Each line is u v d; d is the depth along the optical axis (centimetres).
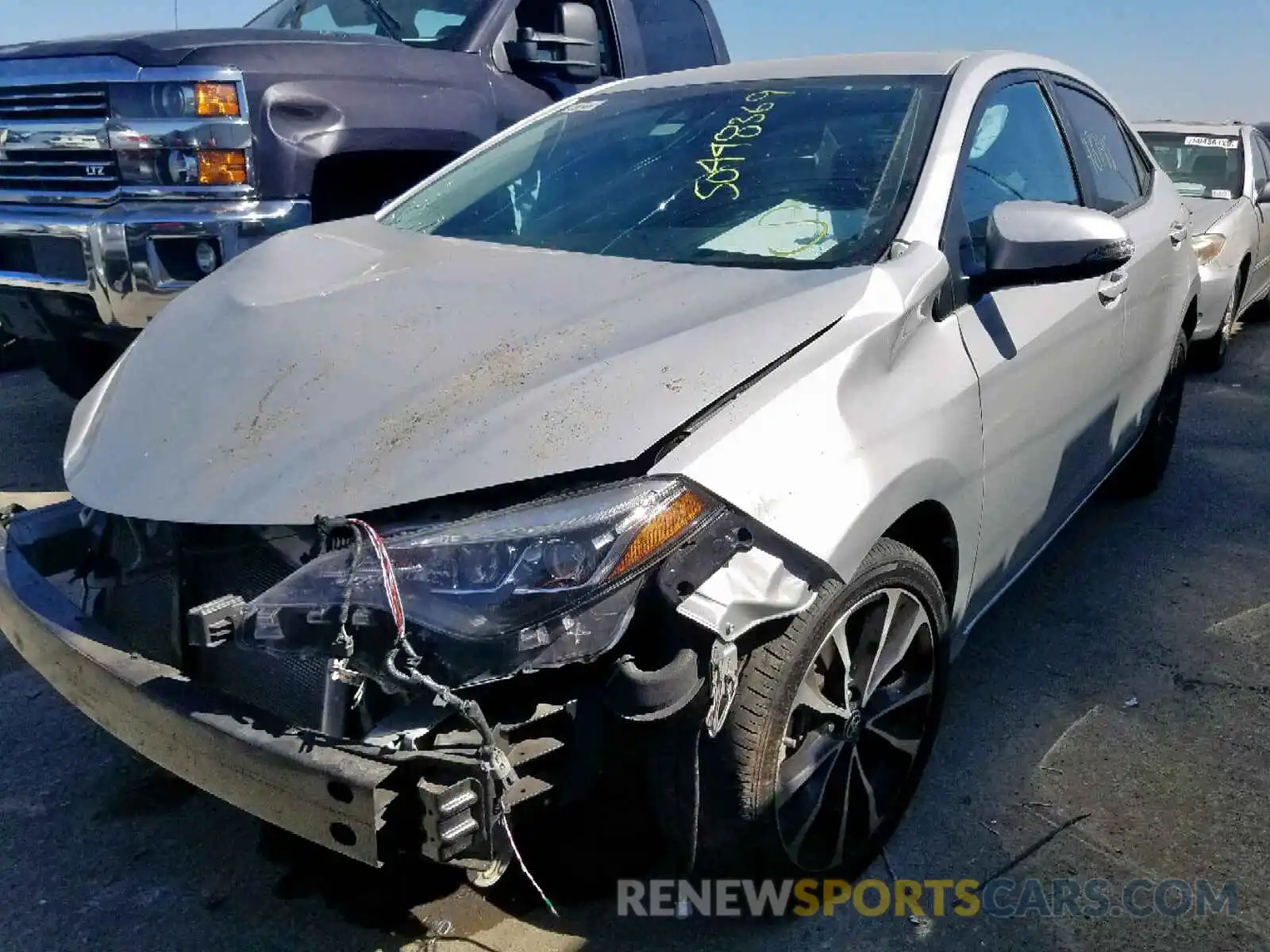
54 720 320
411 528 192
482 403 210
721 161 304
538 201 321
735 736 212
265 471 209
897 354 240
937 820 278
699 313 232
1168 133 850
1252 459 561
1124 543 452
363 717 191
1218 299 702
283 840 269
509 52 552
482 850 179
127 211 424
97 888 255
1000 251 268
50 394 626
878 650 243
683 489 197
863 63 335
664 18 658
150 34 452
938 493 247
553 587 186
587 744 191
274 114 438
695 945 237
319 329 245
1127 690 339
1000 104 327
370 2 591
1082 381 335
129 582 229
